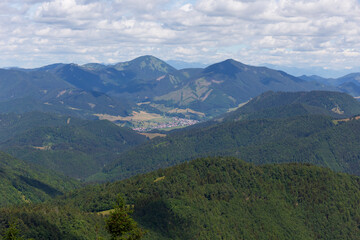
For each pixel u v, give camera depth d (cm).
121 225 11781
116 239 11775
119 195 12606
